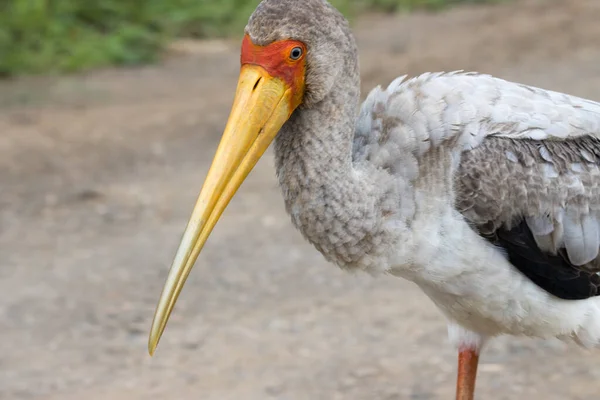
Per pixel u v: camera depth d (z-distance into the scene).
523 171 7.89
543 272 7.93
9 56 25.78
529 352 10.69
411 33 31.36
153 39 28.52
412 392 9.82
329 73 7.26
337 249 7.46
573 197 8.09
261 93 7.21
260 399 9.77
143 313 12.02
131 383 10.24
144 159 18.77
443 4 37.03
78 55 26.62
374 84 23.33
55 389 10.15
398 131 7.61
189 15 30.45
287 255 13.85
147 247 14.20
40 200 16.47
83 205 16.17
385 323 11.48
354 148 7.80
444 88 7.90
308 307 12.05
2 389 10.16
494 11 34.84
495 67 25.30
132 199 16.41
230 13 31.56
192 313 12.02
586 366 10.27
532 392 9.75
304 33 7.19
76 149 19.38
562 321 8.05
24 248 14.33
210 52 28.83
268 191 16.69
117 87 24.64
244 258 13.76
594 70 23.95
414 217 7.49
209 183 7.17
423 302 12.09
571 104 8.39
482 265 7.69
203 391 10.00
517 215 7.85
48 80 25.16
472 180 7.66
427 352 10.71
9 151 19.16
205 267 13.48
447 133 7.68
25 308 12.22
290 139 7.38
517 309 7.92
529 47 27.67
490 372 10.23
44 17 27.36
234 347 11.02
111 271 13.34
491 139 7.87
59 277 13.20
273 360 10.66
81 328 11.65
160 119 21.53
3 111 22.19
